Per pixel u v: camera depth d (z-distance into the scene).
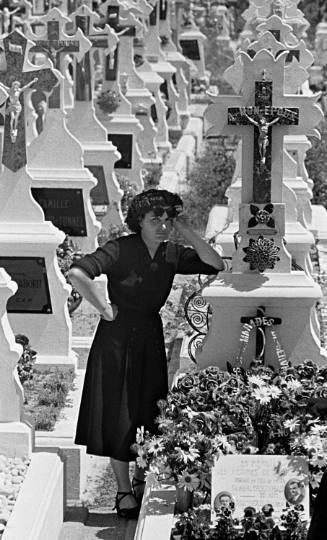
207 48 37.16
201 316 12.30
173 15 30.56
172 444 8.52
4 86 11.84
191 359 11.23
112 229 16.97
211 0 40.19
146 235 9.10
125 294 9.09
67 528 9.27
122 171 19.83
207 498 8.50
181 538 8.13
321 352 9.60
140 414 9.17
